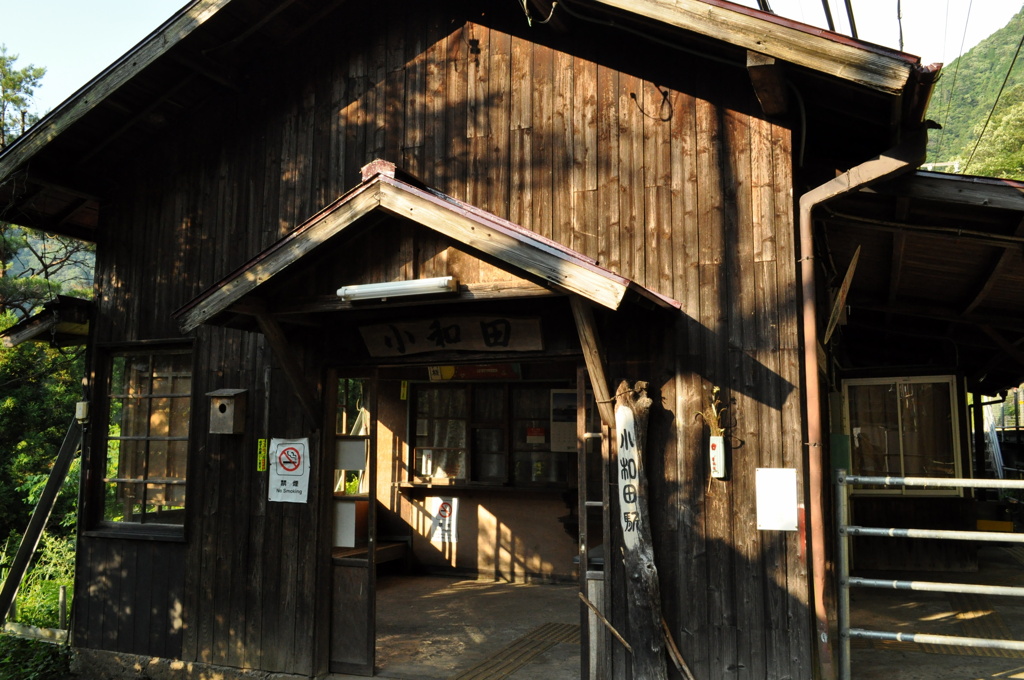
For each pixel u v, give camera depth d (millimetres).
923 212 4777
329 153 5680
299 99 5828
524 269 4027
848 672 4312
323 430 5387
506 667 5344
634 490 4426
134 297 6203
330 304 4672
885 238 5617
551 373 8234
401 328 5090
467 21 5375
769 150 4504
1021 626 5883
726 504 4348
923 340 9586
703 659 4293
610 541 4559
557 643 5930
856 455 8414
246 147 5965
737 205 4531
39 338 6852
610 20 4785
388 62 5582
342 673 5254
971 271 6020
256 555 5488
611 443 4602
